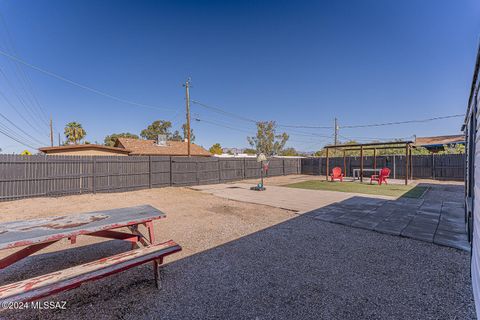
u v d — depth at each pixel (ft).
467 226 12.32
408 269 8.73
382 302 6.73
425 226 14.12
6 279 8.43
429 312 6.26
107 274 6.44
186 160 39.34
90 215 9.73
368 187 34.27
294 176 58.49
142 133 132.05
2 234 7.15
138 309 6.57
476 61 6.81
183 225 15.19
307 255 10.16
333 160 58.85
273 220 16.28
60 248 11.37
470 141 11.18
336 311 6.36
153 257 7.39
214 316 6.23
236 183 43.60
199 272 8.73
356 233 13.15
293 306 6.61
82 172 28.48
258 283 7.89
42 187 25.62
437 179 44.14
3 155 23.20
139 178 33.65
